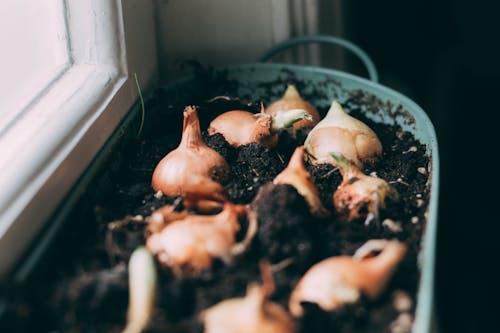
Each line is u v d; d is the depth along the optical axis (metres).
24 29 0.53
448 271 0.76
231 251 0.39
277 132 0.52
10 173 0.40
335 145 0.51
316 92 0.62
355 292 0.36
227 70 0.62
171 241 0.39
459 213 0.84
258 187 0.47
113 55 0.54
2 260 0.37
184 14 0.67
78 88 0.51
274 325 0.34
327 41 0.67
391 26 1.01
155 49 0.64
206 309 0.36
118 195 0.47
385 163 0.52
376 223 0.44
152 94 0.58
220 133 0.52
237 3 0.68
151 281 0.35
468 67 1.03
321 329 0.36
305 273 0.40
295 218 0.40
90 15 0.53
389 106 0.57
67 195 0.45
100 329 0.35
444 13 1.02
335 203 0.45
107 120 0.51
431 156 0.50
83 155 0.47
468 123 0.96
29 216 0.40
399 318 0.36
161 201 0.46
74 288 0.35
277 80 0.62
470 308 0.71
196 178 0.43
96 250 0.41
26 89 0.49
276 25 0.70
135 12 0.57
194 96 0.60
